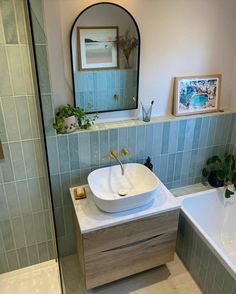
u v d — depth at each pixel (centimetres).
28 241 204
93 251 167
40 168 182
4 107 158
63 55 171
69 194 199
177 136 217
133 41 185
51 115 169
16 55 149
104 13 171
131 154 206
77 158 189
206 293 188
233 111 233
